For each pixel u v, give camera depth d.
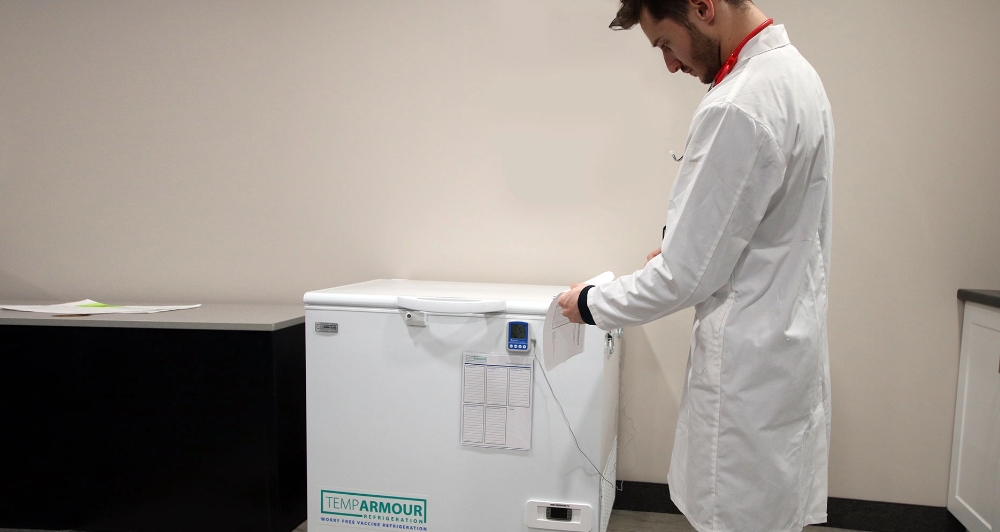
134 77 2.26
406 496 1.61
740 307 1.08
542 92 2.10
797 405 1.06
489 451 1.56
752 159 1.00
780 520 1.08
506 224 2.14
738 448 1.08
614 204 2.09
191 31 2.23
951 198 1.96
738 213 1.01
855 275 2.02
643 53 2.05
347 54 2.17
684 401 1.19
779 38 1.09
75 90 2.29
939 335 1.99
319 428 1.63
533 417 1.54
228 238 2.27
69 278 2.32
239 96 2.23
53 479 1.90
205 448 1.82
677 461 1.20
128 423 1.86
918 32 1.94
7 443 1.92
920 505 2.04
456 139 2.15
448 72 2.13
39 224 2.32
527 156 2.12
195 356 1.81
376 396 1.60
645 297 1.08
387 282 2.07
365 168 2.19
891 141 1.97
